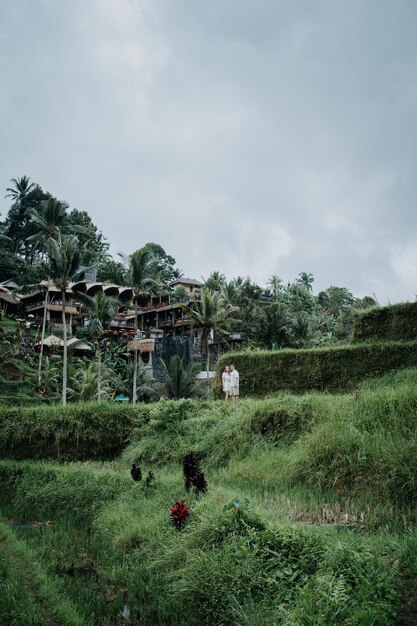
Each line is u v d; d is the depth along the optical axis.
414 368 17.94
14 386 39.25
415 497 7.99
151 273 40.62
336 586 5.09
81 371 41.66
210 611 5.87
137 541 8.19
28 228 74.88
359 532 6.95
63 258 34.81
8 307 60.12
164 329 60.34
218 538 6.88
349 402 11.84
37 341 49.56
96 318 38.88
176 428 15.50
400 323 20.16
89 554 8.55
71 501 11.62
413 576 5.33
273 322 49.19
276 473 10.78
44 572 7.35
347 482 9.34
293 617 4.93
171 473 12.64
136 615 6.28
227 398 18.38
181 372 37.88
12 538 9.23
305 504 8.50
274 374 20.84
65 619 5.74
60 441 16.86
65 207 56.88
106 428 17.08
